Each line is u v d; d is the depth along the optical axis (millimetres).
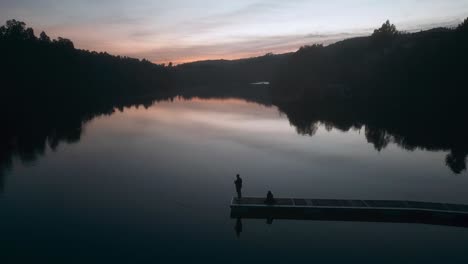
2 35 112125
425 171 30672
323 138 47781
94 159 36781
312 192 25500
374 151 39156
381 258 16422
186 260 16297
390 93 93812
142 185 27656
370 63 119312
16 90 97250
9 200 24625
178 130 56531
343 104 91500
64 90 120812
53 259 16484
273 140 46531
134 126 62031
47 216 21641
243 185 27234
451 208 20797
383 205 21406
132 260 16328
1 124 64250
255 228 19688
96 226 20078
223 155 37594
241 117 72938
